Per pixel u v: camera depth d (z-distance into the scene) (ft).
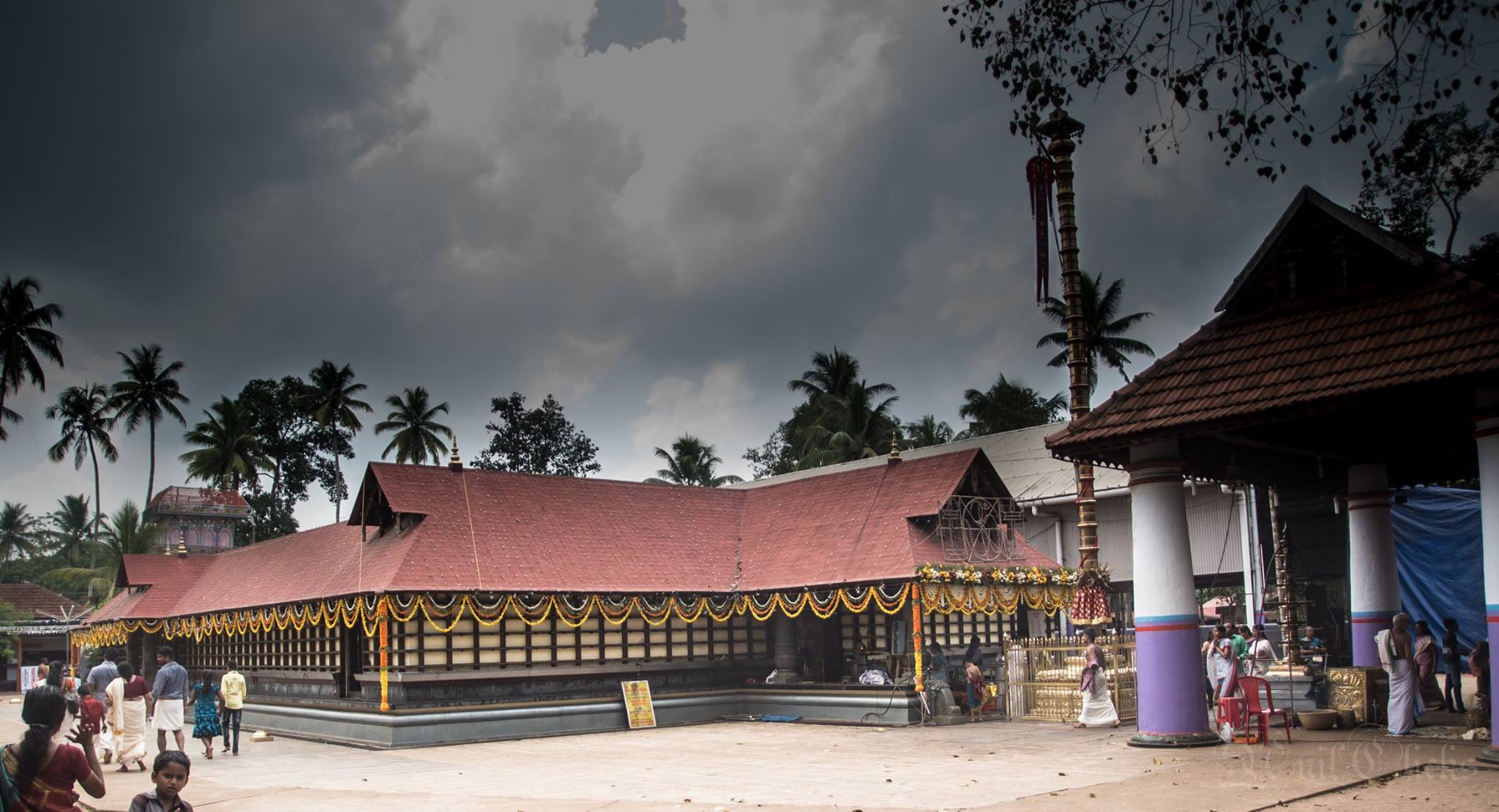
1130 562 120.16
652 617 87.45
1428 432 60.95
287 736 90.94
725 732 81.87
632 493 98.89
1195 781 45.27
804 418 227.81
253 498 230.27
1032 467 134.72
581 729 84.33
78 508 334.65
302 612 89.30
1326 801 39.83
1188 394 53.98
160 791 27.61
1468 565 98.17
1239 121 41.45
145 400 229.66
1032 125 46.44
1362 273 52.49
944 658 84.69
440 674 80.28
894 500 88.74
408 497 85.15
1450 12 37.52
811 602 85.97
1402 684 57.16
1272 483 68.64
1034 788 46.75
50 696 28.63
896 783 50.31
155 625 120.06
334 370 233.96
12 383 199.62
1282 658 99.40
